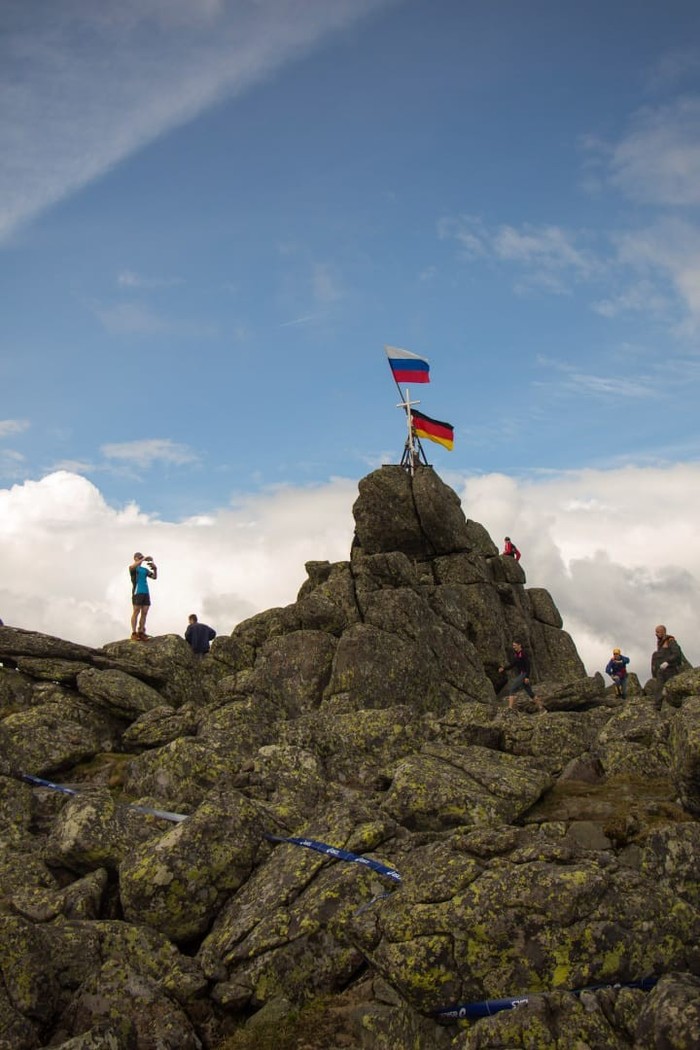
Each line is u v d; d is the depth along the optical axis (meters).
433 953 14.70
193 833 19.44
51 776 27.27
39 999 16.00
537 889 14.87
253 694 34.88
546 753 26.44
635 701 28.11
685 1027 12.24
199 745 25.66
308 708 35.00
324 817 20.66
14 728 28.00
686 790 20.52
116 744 30.52
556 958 14.31
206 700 35.69
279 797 23.62
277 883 18.69
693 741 19.77
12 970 16.02
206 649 39.81
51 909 18.34
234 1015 16.86
